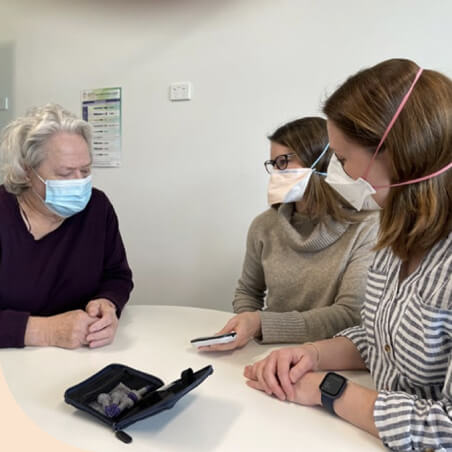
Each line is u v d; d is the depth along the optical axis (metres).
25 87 2.44
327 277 1.19
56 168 1.04
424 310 0.63
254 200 2.04
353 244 1.16
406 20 1.67
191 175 2.14
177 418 0.67
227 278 2.16
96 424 0.65
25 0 2.33
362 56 1.75
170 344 1.00
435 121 0.58
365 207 0.81
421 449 0.57
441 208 0.60
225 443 0.61
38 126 1.02
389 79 0.62
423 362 0.64
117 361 0.89
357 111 0.64
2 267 1.09
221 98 2.02
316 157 1.19
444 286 0.61
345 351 0.87
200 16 2.00
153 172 2.22
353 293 1.11
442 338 0.62
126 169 2.27
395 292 0.73
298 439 0.63
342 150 0.70
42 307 1.18
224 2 1.94
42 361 0.88
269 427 0.66
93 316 1.04
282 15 1.85
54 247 1.16
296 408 0.72
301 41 1.84
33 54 2.38
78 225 1.21
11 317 0.97
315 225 1.25
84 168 1.10
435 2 1.63
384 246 0.68
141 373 0.77
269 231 1.37
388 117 0.61
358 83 0.66
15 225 1.09
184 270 2.24
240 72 1.96
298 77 1.87
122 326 1.12
